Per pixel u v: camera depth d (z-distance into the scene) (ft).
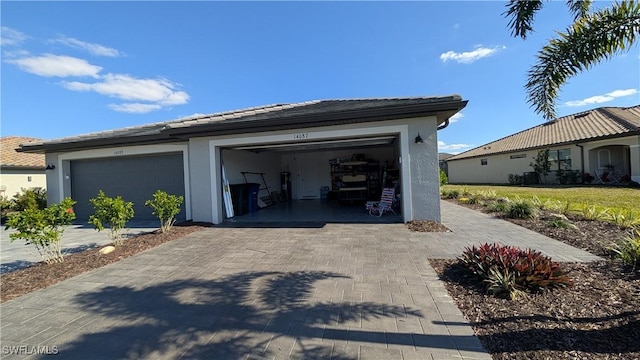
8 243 24.22
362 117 23.68
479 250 13.60
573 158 58.59
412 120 24.53
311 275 13.80
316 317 9.85
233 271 14.80
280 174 52.24
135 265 16.22
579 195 38.88
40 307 11.36
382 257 16.24
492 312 9.65
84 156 34.35
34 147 33.91
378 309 10.24
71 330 9.59
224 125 26.40
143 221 31.42
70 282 13.96
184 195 32.24
